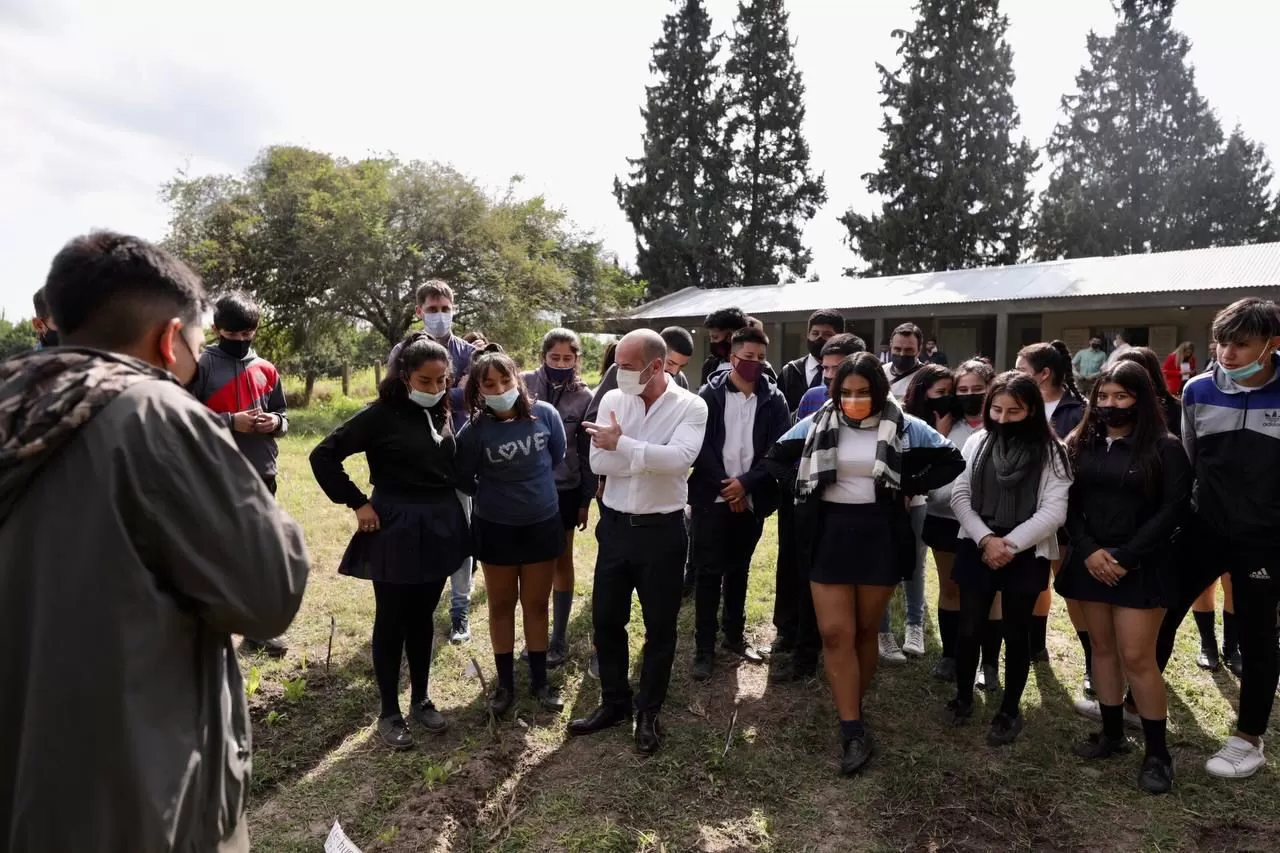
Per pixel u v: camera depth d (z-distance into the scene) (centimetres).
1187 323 1584
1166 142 3275
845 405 319
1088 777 314
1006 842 273
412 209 1836
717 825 282
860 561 317
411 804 289
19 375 131
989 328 1847
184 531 134
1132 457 305
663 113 3391
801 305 1958
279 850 265
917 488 323
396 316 1892
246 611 139
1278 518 294
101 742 126
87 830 127
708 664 407
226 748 151
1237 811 290
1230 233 3253
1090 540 309
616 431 317
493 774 312
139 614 129
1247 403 301
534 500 348
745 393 411
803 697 383
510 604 360
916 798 298
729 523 406
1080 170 3431
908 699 383
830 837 276
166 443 133
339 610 487
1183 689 389
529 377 445
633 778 310
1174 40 3291
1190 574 332
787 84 3422
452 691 385
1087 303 1494
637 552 329
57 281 143
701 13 3397
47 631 125
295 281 1839
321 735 340
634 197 3416
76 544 126
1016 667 336
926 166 3133
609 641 345
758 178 3447
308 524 687
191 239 1845
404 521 323
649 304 2559
